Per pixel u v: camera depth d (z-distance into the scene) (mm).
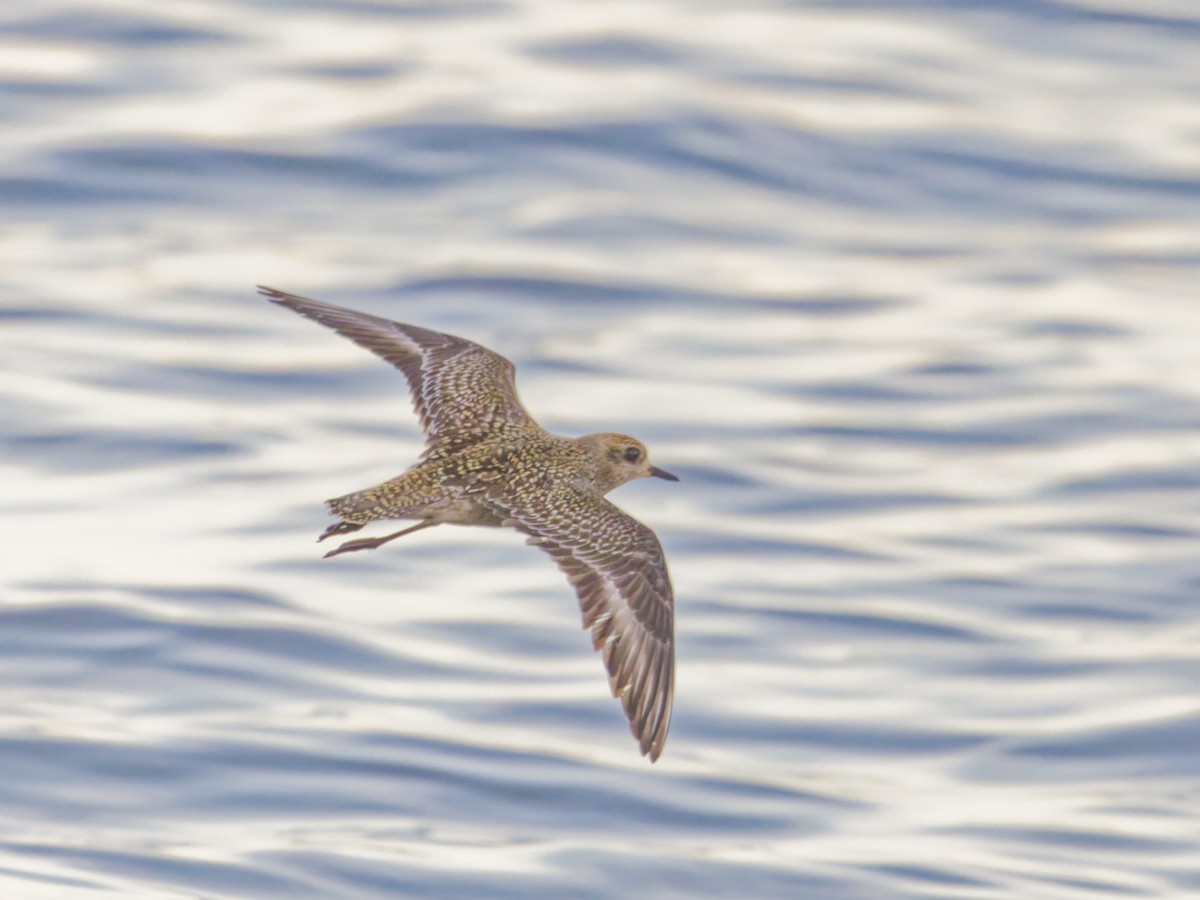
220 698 13602
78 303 20328
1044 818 12703
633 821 12430
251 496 16656
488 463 9805
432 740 13203
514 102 25734
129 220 22594
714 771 13141
